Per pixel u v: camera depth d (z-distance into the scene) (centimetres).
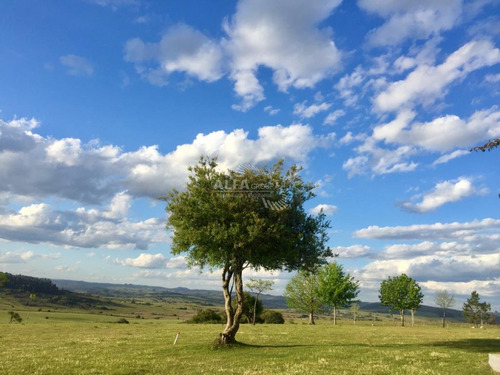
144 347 2888
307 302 8456
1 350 2759
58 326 5550
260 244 2775
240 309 2920
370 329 5738
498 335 4647
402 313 8550
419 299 8294
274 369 1941
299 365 2048
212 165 2964
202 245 2834
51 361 2194
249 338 3653
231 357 2378
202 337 3734
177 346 2894
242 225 2695
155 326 6038
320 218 3170
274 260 2964
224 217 2742
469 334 4844
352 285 7600
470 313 12619
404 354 2492
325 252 3183
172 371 1912
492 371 1845
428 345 3178
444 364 2084
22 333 4306
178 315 18062
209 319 8244
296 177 3044
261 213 2883
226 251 2762
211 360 2264
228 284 3025
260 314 8531
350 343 3341
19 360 2236
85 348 2855
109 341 3375
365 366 2017
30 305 16375
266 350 2695
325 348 2819
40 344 3167
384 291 8656
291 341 3456
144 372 1897
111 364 2103
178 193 3005
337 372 1839
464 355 2462
